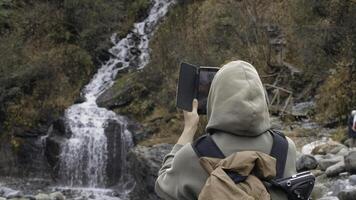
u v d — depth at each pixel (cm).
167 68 2089
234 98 230
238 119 229
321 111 1619
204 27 2166
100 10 2517
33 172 1972
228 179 218
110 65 2425
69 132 1997
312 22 1880
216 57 1936
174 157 239
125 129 2003
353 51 1620
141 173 1527
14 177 1969
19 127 2034
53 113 2070
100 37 2489
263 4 2138
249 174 224
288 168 232
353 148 1076
